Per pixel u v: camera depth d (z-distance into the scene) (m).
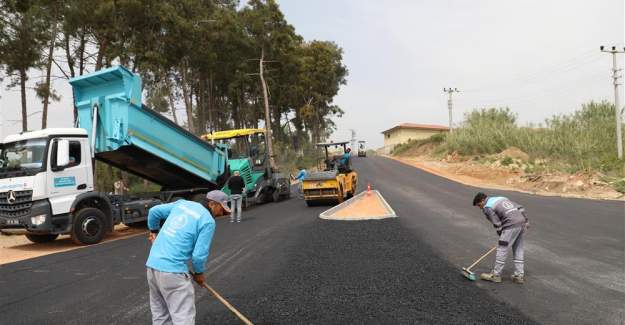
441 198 17.59
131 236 11.77
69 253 9.34
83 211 10.34
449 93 51.31
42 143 9.93
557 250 8.09
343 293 5.67
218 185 14.66
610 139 27.41
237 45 31.52
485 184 24.70
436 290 5.71
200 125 38.00
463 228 10.51
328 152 18.55
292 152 41.75
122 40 23.20
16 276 7.32
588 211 13.25
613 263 7.07
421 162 41.97
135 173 13.60
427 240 9.06
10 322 5.03
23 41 20.03
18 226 9.84
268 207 17.16
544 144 30.25
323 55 51.41
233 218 13.37
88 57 25.08
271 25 34.12
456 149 40.12
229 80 35.81
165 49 24.84
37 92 21.11
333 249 8.35
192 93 37.97
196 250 3.64
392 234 9.65
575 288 5.76
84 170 10.54
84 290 6.25
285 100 43.97
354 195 18.56
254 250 8.66
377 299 5.39
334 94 59.59
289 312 5.01
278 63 37.34
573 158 26.47
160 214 4.03
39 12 20.53
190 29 24.34
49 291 6.27
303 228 11.04
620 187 18.06
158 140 12.03
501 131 36.25
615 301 5.22
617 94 24.70
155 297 3.78
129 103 10.98
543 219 11.77
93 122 11.12
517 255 6.07
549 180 21.84
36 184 9.62
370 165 42.75
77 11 21.31
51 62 22.39
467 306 5.08
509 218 5.96
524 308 5.00
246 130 17.28
